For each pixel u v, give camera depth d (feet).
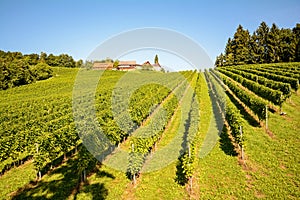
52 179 40.32
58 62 378.53
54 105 115.96
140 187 36.19
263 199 31.24
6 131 66.28
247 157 43.83
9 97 166.30
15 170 45.14
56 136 49.32
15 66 224.33
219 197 32.37
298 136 51.62
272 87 97.04
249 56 295.07
